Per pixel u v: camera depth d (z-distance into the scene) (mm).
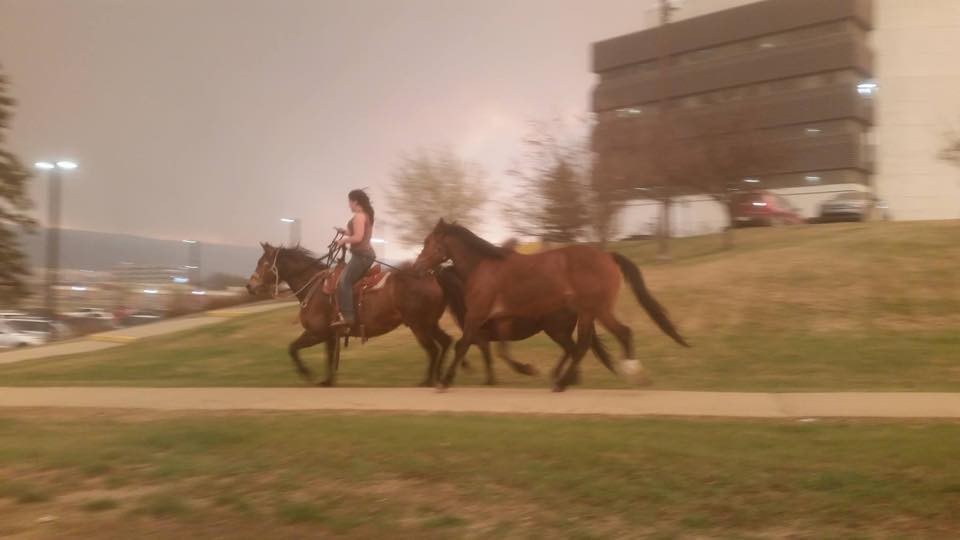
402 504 6824
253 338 19672
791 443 7898
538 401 10656
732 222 26609
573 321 11844
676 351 15094
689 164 25719
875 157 62438
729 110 28594
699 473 7102
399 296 12289
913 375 12703
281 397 11500
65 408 11070
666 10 35406
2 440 8969
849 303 16625
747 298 17406
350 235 12367
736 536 6125
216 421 9445
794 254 20250
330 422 9086
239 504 6895
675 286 18719
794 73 62188
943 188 60969
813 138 61469
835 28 61844
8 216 19094
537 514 6602
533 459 7578
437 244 11562
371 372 15227
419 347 17016
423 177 40625
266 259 13117
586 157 25219
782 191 62375
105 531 6508
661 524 6340
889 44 62844
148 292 48000
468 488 7074
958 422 8859
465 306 12242
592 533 6215
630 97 66812
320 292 12836
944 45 61844
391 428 8656
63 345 25281
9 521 6719
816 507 6441
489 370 12828
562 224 24828
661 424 8852
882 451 7410
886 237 21156
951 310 15930
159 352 19094
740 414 9531
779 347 14734
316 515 6609
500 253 11422
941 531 6035
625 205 26766
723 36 65250
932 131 61281
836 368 13352
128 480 7535
